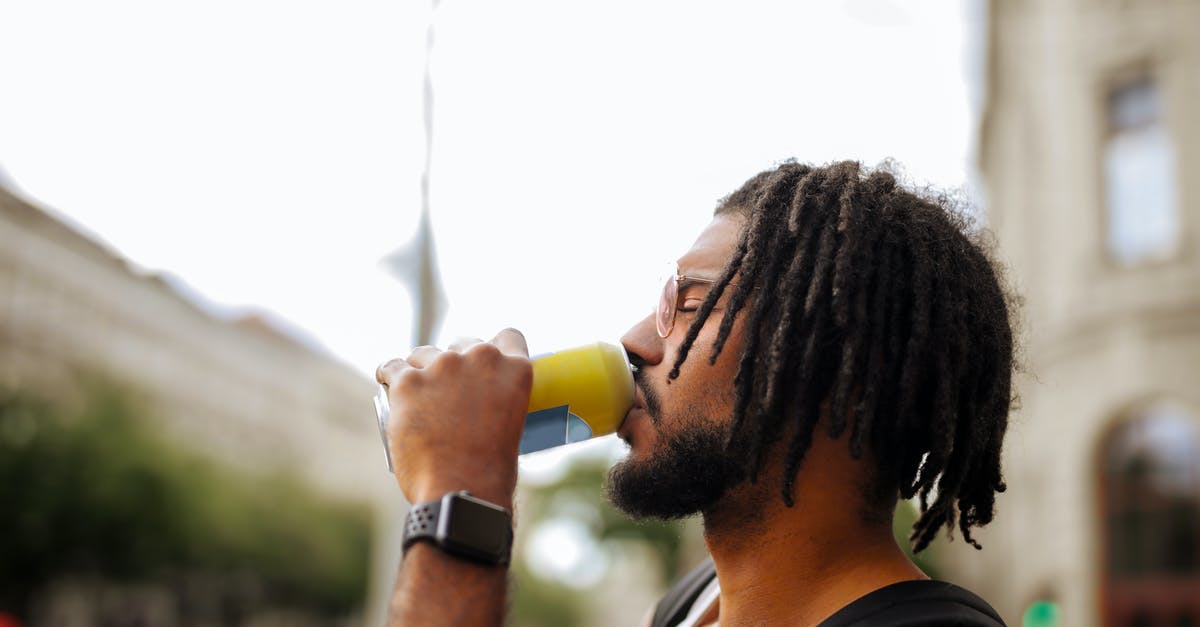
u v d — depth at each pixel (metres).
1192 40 10.46
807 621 1.20
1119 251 10.73
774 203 1.30
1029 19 12.56
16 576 19.44
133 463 21.52
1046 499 11.36
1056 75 11.82
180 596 26.98
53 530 19.59
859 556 1.22
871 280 1.24
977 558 13.66
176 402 35.59
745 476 1.23
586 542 30.88
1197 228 10.11
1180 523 9.98
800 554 1.22
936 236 1.28
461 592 1.00
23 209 26.67
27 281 27.16
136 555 21.31
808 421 1.21
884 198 1.28
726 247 1.34
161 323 34.41
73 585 22.02
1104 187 10.98
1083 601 10.41
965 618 1.06
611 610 49.38
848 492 1.23
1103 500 10.56
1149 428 10.34
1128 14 11.05
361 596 34.81
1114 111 11.08
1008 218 13.50
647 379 1.34
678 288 1.33
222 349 39.25
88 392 22.80
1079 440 10.69
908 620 1.06
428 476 1.06
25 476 19.52
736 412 1.21
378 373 1.24
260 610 30.52
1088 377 10.71
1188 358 9.96
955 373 1.24
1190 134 10.26
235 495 26.72
